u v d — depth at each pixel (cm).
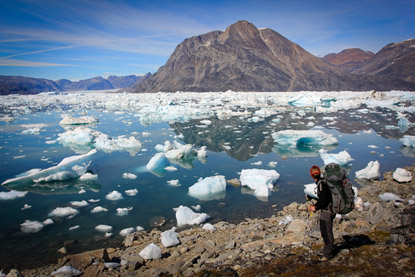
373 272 331
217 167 1445
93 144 1984
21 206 983
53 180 1229
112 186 1180
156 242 700
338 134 2325
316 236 505
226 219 861
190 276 429
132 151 1786
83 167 1326
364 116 3438
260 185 1082
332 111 3988
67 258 588
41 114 3953
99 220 870
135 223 849
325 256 389
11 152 1756
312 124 2788
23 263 636
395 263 340
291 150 1802
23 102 6419
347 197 371
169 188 1146
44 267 611
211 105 5194
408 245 376
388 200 898
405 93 5694
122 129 2683
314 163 1495
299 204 908
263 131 2514
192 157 1642
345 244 431
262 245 534
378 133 2341
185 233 743
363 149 1773
